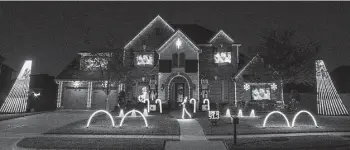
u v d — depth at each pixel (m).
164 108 24.67
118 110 24.61
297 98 25.27
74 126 14.52
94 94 28.50
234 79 26.50
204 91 26.09
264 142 10.12
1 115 22.73
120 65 23.98
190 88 25.27
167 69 25.70
